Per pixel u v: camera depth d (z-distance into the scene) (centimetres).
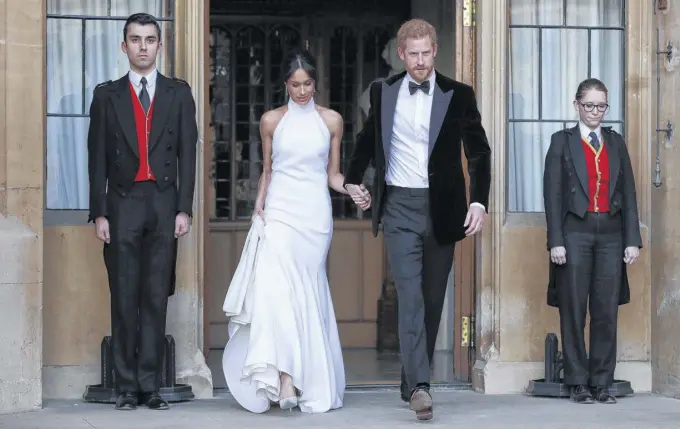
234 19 1460
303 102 1006
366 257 1452
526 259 1111
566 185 1030
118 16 1087
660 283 1108
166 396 1018
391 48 1463
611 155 1030
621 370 1123
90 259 1054
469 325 1137
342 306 1447
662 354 1102
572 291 1032
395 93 941
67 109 1080
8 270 978
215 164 1459
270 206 999
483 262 1113
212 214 1452
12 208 988
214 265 1432
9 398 976
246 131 1465
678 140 1091
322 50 1462
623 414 980
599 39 1153
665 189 1105
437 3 1343
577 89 1093
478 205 925
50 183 1075
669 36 1105
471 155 938
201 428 896
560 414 977
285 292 972
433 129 929
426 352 930
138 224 962
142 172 964
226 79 1462
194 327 1059
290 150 998
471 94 946
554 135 1042
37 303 990
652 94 1128
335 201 1457
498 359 1105
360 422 928
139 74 974
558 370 1076
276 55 1467
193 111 981
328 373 981
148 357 977
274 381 952
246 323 977
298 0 1455
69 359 1051
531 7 1145
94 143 970
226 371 986
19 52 990
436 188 930
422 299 930
